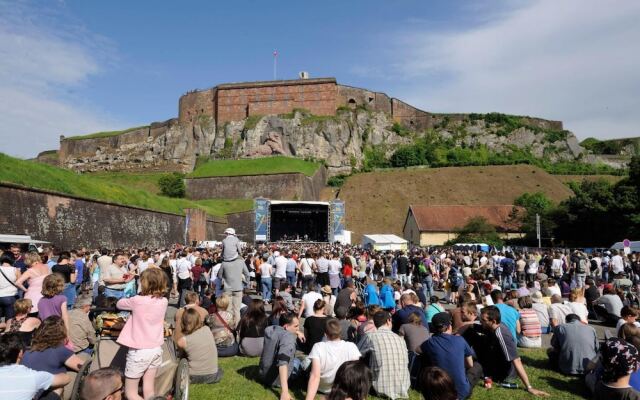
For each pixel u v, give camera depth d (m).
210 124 129.00
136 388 6.77
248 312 11.89
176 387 7.43
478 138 142.00
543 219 69.00
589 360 9.87
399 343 9.03
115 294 13.76
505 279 27.00
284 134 120.88
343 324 11.62
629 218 57.56
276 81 126.94
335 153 120.62
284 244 63.44
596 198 61.94
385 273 29.72
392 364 8.84
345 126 123.94
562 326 10.73
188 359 9.27
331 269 22.73
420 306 13.90
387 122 138.00
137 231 46.69
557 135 147.00
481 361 10.00
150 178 105.75
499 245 70.19
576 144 147.00
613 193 60.88
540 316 15.74
